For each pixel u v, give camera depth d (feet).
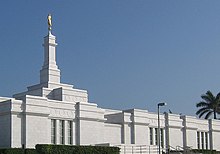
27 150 183.52
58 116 218.18
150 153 242.58
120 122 262.26
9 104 200.54
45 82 254.27
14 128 199.21
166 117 294.46
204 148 322.55
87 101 255.91
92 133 233.96
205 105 397.80
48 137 211.82
